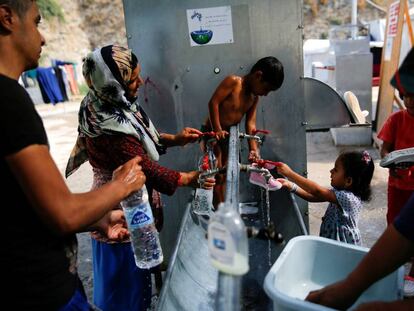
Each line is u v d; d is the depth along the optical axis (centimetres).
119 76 169
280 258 128
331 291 107
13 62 108
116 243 189
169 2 268
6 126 90
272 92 282
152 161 184
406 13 509
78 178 564
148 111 288
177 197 301
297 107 283
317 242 138
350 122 338
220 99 262
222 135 239
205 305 182
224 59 277
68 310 114
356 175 207
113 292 198
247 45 273
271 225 101
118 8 1920
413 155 216
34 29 110
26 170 92
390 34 593
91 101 175
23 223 102
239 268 82
